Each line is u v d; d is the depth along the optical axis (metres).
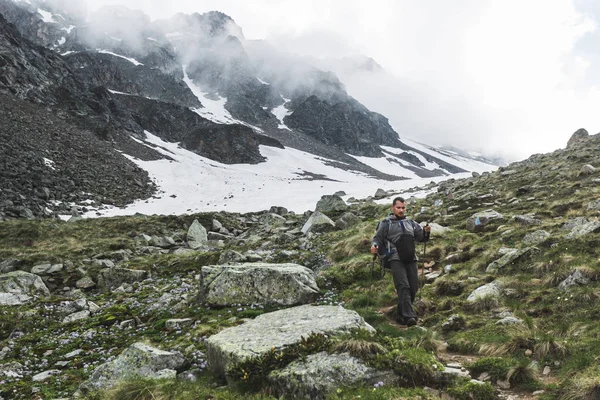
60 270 20.47
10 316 13.16
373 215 24.58
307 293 10.53
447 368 5.77
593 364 5.07
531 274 9.07
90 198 60.28
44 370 9.11
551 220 12.77
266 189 87.75
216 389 6.12
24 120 81.62
